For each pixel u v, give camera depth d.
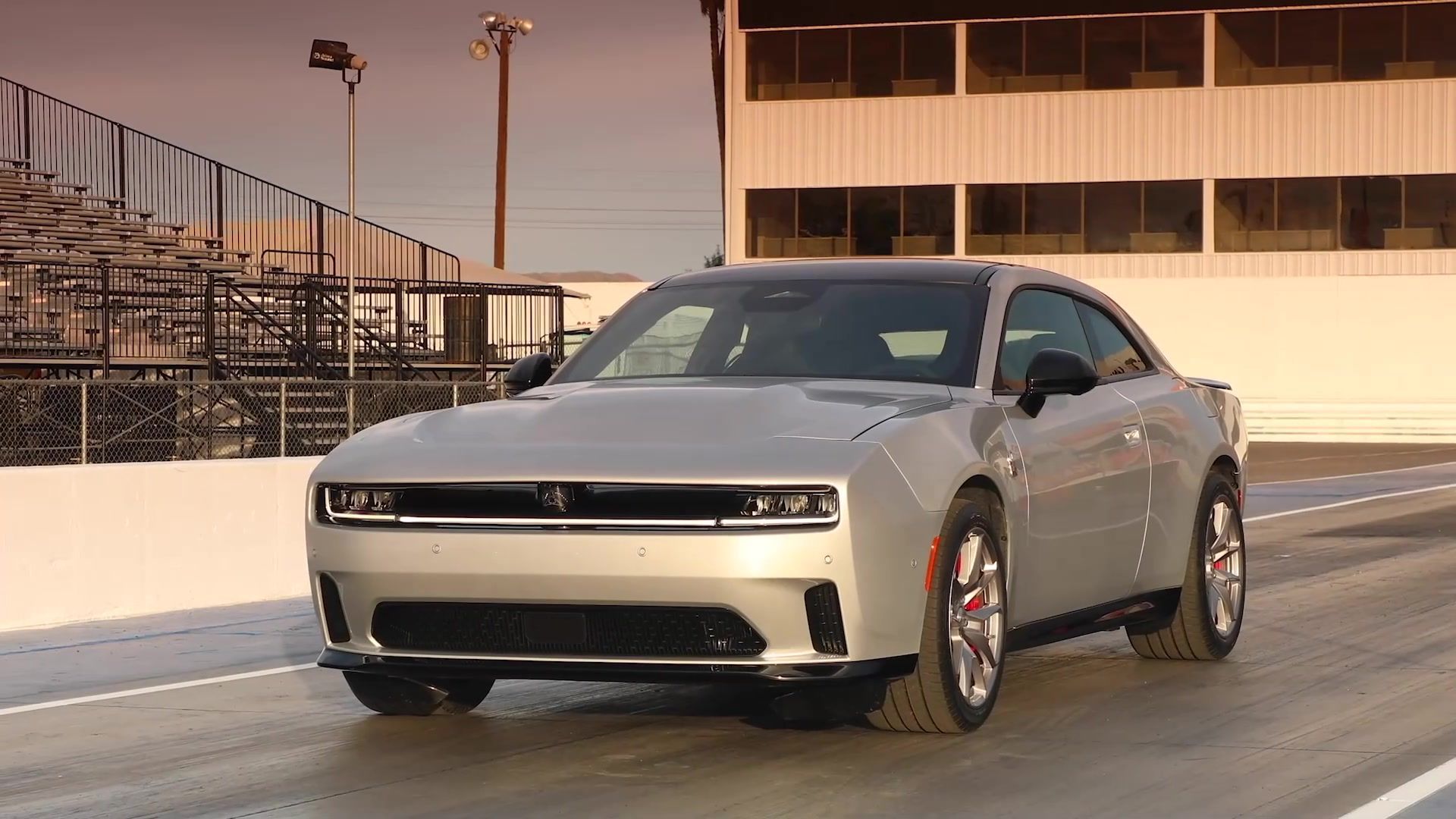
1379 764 6.08
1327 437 40.88
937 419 6.38
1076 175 44.62
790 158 46.38
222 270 30.80
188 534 11.40
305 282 28.77
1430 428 40.00
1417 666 8.35
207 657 9.15
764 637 5.82
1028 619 6.91
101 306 26.31
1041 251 44.88
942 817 5.30
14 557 10.37
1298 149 43.19
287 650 9.37
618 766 6.04
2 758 6.46
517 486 5.97
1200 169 43.84
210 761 6.30
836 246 46.16
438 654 6.12
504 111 60.25
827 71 46.12
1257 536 15.81
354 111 26.97
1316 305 42.50
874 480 5.93
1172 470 8.00
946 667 6.29
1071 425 7.20
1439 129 42.31
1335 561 13.47
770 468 5.82
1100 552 7.38
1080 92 44.50
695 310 7.43
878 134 45.78
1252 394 42.94
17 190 30.36
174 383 16.81
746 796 5.58
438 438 6.35
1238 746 6.39
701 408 6.30
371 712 7.24
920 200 45.62
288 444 19.70
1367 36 42.75
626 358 7.27
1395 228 42.69
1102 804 5.46
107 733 6.92
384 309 30.08
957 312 7.14
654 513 5.84
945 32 45.25
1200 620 8.30
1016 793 5.62
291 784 5.87
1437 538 15.57
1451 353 41.78
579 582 5.84
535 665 5.98
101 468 10.88
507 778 5.88
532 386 7.42
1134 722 6.87
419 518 6.07
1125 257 44.34
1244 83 43.53
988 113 45.06
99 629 10.30
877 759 6.13
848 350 7.02
